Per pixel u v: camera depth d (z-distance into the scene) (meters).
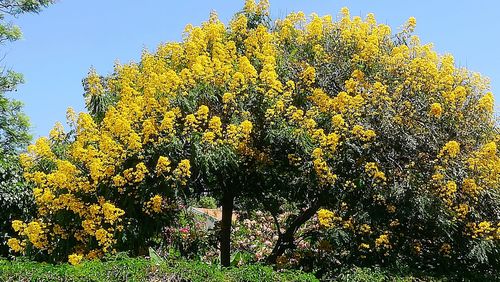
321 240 8.33
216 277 6.02
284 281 6.24
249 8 10.02
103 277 5.83
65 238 7.63
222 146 7.77
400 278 7.09
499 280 7.87
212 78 8.35
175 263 6.32
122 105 8.09
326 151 7.91
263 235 11.48
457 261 8.04
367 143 7.87
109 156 7.51
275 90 8.34
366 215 7.76
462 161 8.09
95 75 8.62
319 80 8.87
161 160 7.29
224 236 9.35
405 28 9.62
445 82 8.61
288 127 8.03
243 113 8.04
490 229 7.62
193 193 8.95
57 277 5.81
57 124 8.38
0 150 13.20
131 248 7.52
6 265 6.01
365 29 9.54
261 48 9.24
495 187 8.03
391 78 8.73
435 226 7.86
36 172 7.69
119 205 7.62
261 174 8.84
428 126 8.17
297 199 8.92
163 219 7.88
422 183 7.79
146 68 9.02
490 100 8.61
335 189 8.06
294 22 10.05
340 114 8.23
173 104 7.98
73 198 7.50
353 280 6.93
